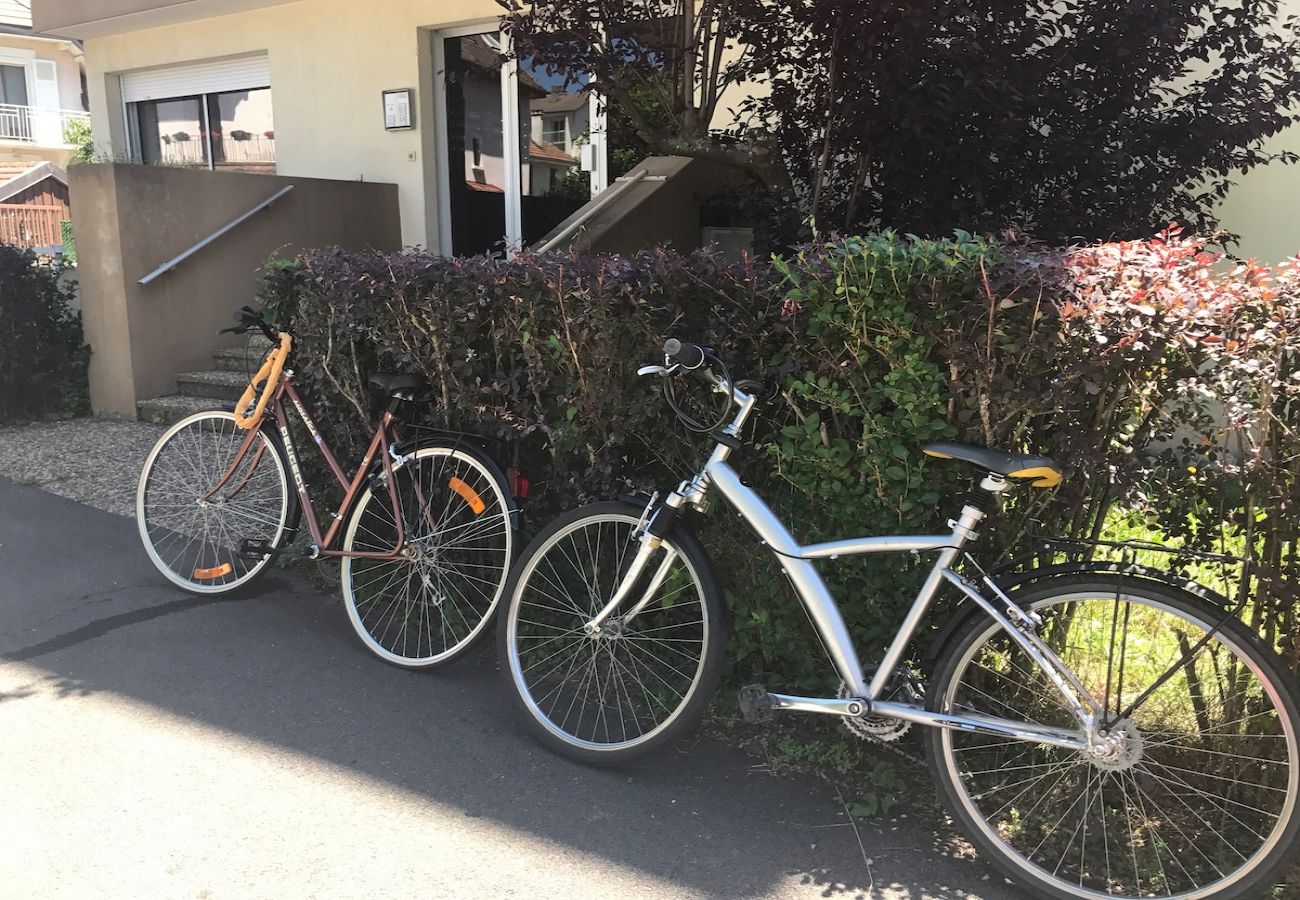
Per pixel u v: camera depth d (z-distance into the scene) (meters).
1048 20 4.61
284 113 9.52
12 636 3.73
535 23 4.83
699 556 2.77
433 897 2.30
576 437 3.24
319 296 3.83
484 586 3.66
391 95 8.73
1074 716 2.33
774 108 5.28
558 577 3.24
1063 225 4.35
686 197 6.51
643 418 3.07
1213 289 2.29
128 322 7.18
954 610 2.68
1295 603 2.35
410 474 3.57
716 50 5.22
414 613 3.80
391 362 3.78
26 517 5.16
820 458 2.74
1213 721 2.42
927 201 4.57
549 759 2.90
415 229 8.88
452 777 2.80
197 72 10.44
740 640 3.02
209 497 4.12
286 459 3.96
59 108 27.55
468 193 8.80
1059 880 2.29
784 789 2.75
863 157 4.86
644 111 5.54
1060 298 2.35
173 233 7.33
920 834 2.55
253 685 3.35
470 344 3.49
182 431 4.19
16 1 26.06
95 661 3.52
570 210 8.34
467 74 8.59
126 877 2.35
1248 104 4.48
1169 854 2.41
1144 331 2.25
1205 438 2.39
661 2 4.98
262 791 2.71
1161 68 4.50
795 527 2.89
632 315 3.02
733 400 2.73
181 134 10.82
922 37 4.04
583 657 3.31
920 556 2.68
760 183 5.57
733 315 2.87
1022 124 4.33
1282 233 5.46
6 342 7.18
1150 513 2.53
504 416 3.39
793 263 2.80
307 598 4.12
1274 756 2.38
